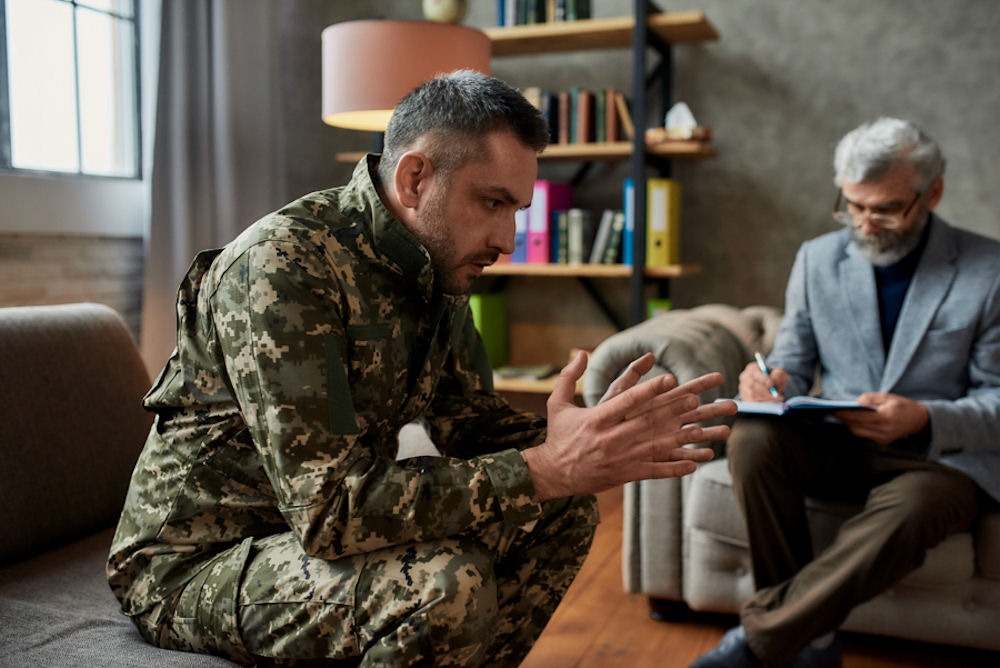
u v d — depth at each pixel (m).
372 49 2.40
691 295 3.60
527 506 1.17
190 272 1.29
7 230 2.68
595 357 2.16
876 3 3.28
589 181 3.69
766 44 3.42
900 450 1.97
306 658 1.17
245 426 1.25
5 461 1.54
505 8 3.38
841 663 1.89
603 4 3.59
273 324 1.12
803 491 1.94
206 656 1.22
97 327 1.82
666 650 2.02
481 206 1.23
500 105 1.21
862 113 3.33
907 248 2.02
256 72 3.53
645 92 3.14
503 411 1.56
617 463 1.17
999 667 1.94
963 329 1.96
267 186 3.58
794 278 2.27
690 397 1.22
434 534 1.14
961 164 3.23
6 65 2.79
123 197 3.16
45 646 1.23
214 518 1.27
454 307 1.37
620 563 2.56
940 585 1.88
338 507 1.11
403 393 1.33
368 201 1.26
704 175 3.54
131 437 1.79
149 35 3.10
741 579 2.04
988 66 3.17
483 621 1.14
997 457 1.86
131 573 1.29
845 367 2.12
